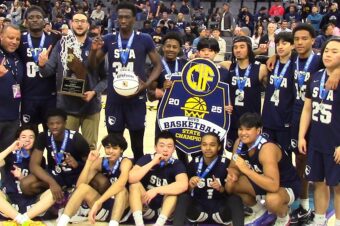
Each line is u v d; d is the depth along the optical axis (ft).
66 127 18.80
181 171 16.14
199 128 17.66
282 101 17.21
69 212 15.39
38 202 15.98
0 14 61.57
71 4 67.10
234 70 18.11
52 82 18.98
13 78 18.06
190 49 43.98
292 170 16.10
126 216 16.31
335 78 14.06
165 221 15.52
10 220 16.12
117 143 16.21
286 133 17.40
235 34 50.65
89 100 18.31
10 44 17.60
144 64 17.71
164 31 55.77
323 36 44.62
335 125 14.46
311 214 16.88
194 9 68.13
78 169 17.02
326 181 14.83
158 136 16.40
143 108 17.92
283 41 16.99
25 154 16.88
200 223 16.44
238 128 16.49
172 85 17.83
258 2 72.74
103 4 70.28
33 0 62.75
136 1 66.85
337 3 62.39
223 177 16.06
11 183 16.87
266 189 15.17
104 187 16.30
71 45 18.21
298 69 16.78
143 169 15.89
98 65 18.33
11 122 18.33
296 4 66.64
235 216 15.28
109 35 17.75
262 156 15.29
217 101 17.54
